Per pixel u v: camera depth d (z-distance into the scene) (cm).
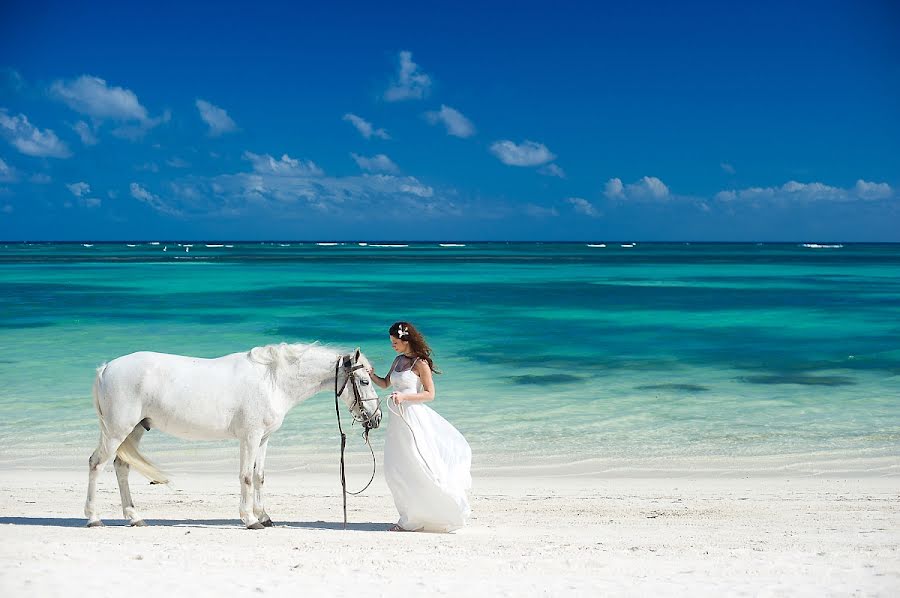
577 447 1202
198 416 723
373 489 978
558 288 4966
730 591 503
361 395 755
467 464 775
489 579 535
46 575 514
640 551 636
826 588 511
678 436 1270
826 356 2131
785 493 945
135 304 3506
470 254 14312
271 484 996
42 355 1988
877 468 1090
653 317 3136
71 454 1132
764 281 5906
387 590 502
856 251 19238
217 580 517
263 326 2664
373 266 8438
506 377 1795
